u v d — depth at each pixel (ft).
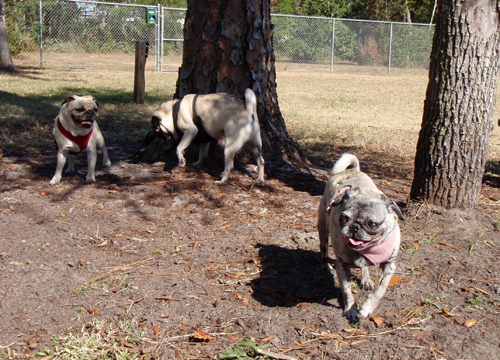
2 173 12.32
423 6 54.85
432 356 7.14
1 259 9.00
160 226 10.37
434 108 10.25
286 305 8.30
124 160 13.66
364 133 18.70
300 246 9.84
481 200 11.91
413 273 8.94
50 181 11.85
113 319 7.93
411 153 16.31
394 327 7.80
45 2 43.27
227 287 8.68
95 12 44.75
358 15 57.06
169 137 12.23
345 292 7.98
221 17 12.95
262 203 11.44
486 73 9.90
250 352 7.30
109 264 9.13
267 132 13.38
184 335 7.68
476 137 10.16
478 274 8.89
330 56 47.03
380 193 7.61
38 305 8.09
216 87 13.15
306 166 13.62
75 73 33.58
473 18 9.68
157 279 8.74
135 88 22.20
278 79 36.47
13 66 33.06
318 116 21.98
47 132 16.39
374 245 7.34
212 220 10.67
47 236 9.74
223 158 12.91
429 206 10.50
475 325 7.79
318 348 7.38
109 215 10.59
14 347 7.25
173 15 44.16
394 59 46.14
